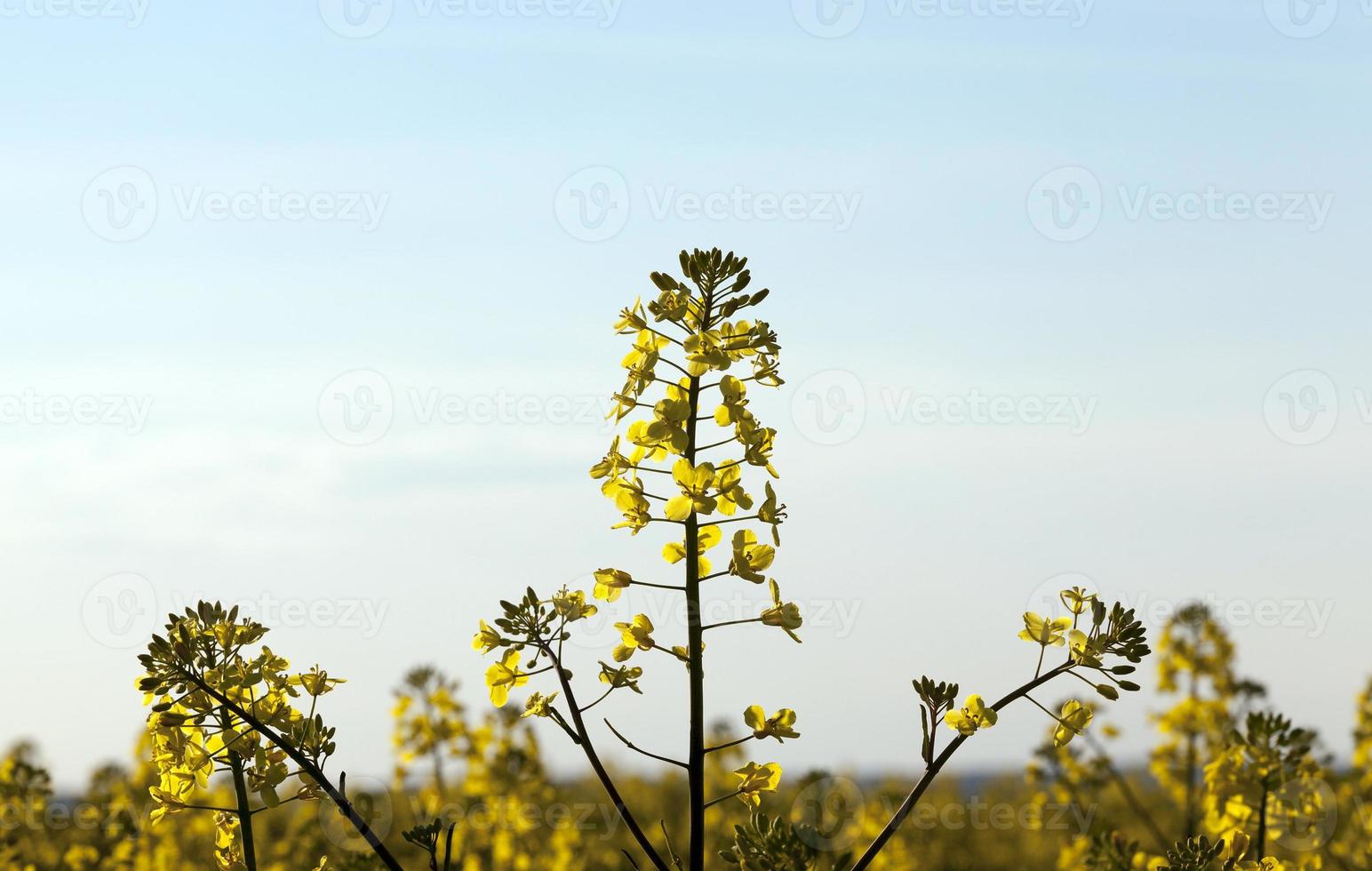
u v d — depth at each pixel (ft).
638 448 12.50
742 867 12.96
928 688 11.54
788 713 12.24
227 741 12.61
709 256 12.69
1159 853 29.17
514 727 33.30
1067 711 11.69
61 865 26.89
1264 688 29.91
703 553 12.76
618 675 12.00
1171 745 29.91
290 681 13.20
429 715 32.91
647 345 12.57
